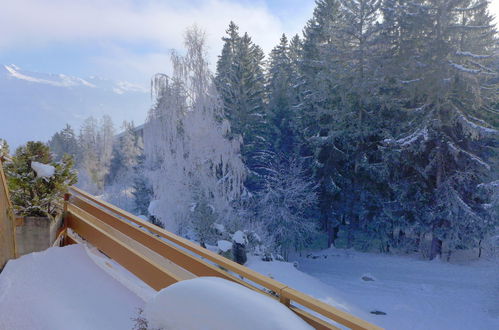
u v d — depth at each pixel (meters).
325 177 29.09
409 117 26.70
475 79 23.14
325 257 28.42
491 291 19.48
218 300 2.27
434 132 24.56
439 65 24.22
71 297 3.71
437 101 24.30
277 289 2.34
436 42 24.52
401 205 26.70
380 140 28.02
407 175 27.22
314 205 29.06
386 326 15.62
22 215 4.75
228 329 2.09
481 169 24.66
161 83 20.02
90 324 3.25
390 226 27.70
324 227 32.12
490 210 21.95
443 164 25.48
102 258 4.68
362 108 27.81
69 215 5.46
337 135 27.69
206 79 20.55
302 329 2.01
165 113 19.92
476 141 26.14
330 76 28.97
